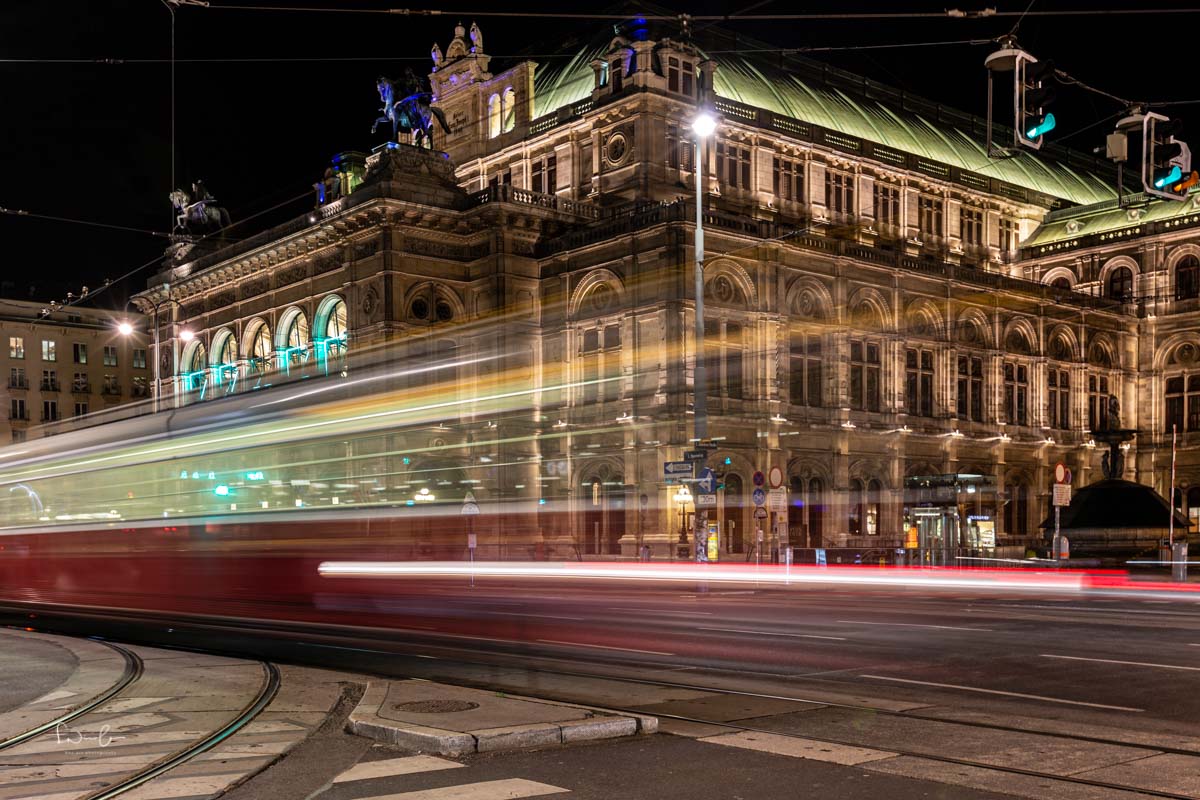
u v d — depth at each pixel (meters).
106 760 10.28
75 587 37.91
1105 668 16.23
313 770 9.85
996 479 72.56
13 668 16.77
